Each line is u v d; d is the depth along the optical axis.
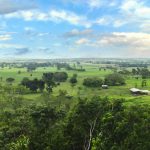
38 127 81.69
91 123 76.62
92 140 72.50
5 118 91.38
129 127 69.69
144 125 69.19
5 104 145.50
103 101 78.81
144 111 74.69
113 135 69.81
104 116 72.38
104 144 69.06
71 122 77.88
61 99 164.25
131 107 75.00
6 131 79.88
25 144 72.88
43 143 78.81
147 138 68.25
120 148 67.56
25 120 83.00
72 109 79.81
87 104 77.56
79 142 77.19
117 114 72.19
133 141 67.44
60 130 79.25
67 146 76.81
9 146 74.38
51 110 85.12
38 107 85.50
